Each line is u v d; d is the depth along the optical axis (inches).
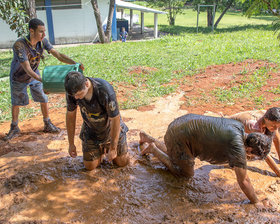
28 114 263.7
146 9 951.6
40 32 185.0
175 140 149.6
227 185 158.9
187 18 1748.3
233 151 131.3
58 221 135.0
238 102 275.9
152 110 267.6
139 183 163.0
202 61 444.5
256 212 137.6
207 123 140.8
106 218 137.1
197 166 178.2
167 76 367.6
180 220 134.9
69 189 157.6
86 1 837.8
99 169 175.5
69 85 121.1
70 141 160.2
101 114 145.9
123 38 855.7
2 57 633.6
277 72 358.3
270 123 150.4
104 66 435.2
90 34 870.4
